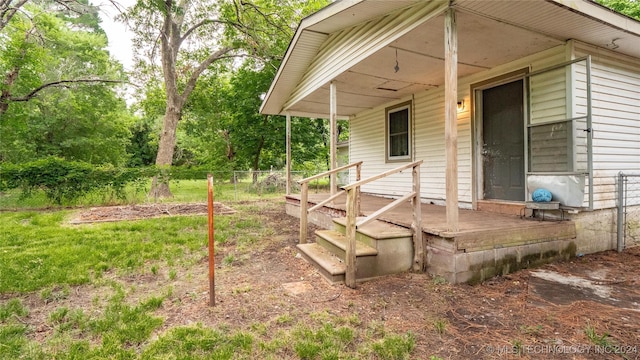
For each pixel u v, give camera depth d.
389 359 1.89
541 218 4.03
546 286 3.00
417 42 3.91
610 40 3.88
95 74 16.28
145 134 28.95
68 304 2.77
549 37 3.73
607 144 4.21
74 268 3.64
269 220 7.19
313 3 14.16
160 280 3.37
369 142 8.14
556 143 3.78
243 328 2.30
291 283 3.22
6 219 6.85
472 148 5.12
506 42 3.88
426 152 6.24
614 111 4.29
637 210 4.53
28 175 9.10
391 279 3.24
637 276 3.26
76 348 2.04
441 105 5.90
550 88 3.98
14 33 12.38
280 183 14.06
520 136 4.53
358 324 2.33
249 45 13.19
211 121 17.06
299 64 6.56
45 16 13.57
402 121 6.96
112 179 10.01
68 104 16.34
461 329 2.24
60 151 16.89
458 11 3.09
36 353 1.98
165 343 2.08
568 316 2.40
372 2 3.63
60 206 9.31
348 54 4.90
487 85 4.89
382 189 7.61
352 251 3.07
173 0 11.95
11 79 12.02
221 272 3.62
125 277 3.46
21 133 15.16
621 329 2.19
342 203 5.88
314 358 1.93
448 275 3.13
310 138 16.89
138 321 2.40
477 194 5.07
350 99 7.08
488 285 3.07
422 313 2.50
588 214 3.99
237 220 7.08
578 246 3.89
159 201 10.84
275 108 8.76
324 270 3.36
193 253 4.42
